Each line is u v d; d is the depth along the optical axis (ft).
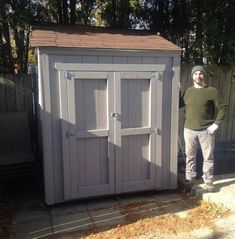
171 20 18.43
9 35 16.40
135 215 12.38
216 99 13.08
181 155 16.62
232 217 11.77
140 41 14.01
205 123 13.46
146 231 11.03
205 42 17.04
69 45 12.16
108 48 12.55
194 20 17.61
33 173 14.97
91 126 13.10
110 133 13.33
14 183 15.78
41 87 12.19
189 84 17.88
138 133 13.73
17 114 16.05
